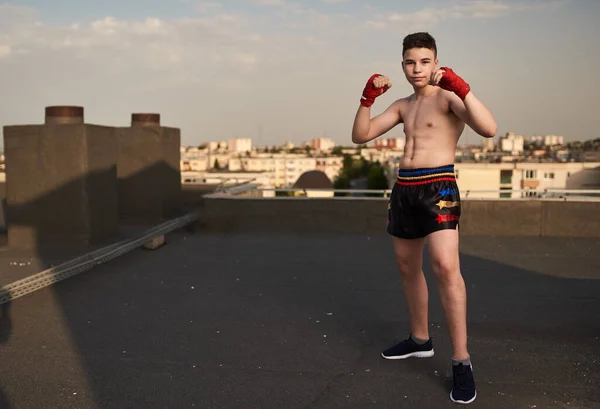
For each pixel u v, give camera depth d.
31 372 2.88
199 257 5.79
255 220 7.39
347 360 3.04
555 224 6.99
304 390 2.68
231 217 7.39
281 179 180.38
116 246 5.79
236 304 4.11
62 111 5.86
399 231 2.78
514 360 3.01
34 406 2.52
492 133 2.41
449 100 2.58
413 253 2.84
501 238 6.89
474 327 3.56
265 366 2.96
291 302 4.16
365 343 3.30
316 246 6.41
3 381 2.77
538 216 7.02
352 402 2.55
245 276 4.98
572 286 4.57
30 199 5.66
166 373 2.87
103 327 3.58
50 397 2.61
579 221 6.94
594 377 2.78
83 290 4.46
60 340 3.34
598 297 4.24
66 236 5.69
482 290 4.46
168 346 3.25
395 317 3.80
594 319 3.70
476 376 2.81
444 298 2.59
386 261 5.61
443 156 2.62
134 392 2.66
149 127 7.55
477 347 3.20
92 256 5.32
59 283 4.66
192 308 4.00
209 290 4.50
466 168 49.84
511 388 2.67
